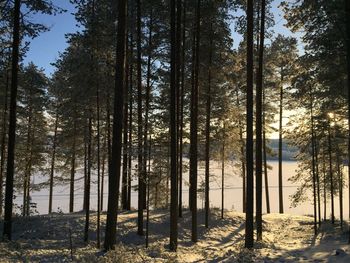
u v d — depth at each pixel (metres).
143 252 15.16
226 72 22.95
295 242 19.33
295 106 24.84
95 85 17.27
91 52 17.23
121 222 21.81
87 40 16.91
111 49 18.16
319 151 24.98
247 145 16.48
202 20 20.62
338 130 22.23
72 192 32.47
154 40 22.02
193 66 21.45
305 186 27.30
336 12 15.06
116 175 14.78
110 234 14.73
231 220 26.36
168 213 25.38
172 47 16.42
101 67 17.52
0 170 25.03
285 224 27.94
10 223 15.59
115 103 14.72
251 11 16.56
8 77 23.69
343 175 26.64
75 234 19.45
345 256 13.30
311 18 16.34
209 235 22.23
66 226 20.42
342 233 20.19
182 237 21.06
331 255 13.86
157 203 30.81
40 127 31.72
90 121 18.12
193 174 19.80
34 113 30.61
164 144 22.91
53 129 34.47
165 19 21.42
